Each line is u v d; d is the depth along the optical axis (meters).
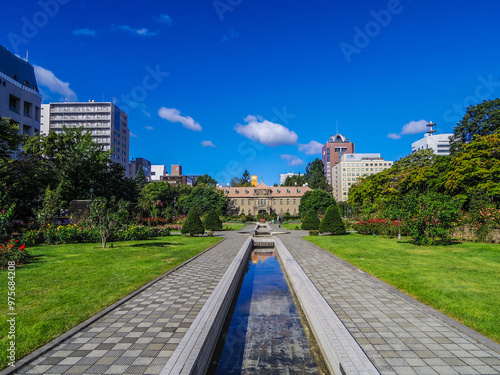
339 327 4.99
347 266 10.89
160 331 5.12
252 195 94.38
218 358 5.10
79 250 14.11
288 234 27.59
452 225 16.36
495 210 16.59
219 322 5.91
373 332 5.12
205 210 66.00
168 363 3.72
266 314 7.37
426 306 6.45
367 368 3.70
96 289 7.48
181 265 11.00
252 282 10.90
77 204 23.03
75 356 4.23
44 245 15.88
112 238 18.22
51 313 5.79
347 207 77.94
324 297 7.21
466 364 4.05
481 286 7.68
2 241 15.70
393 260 11.62
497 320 5.43
